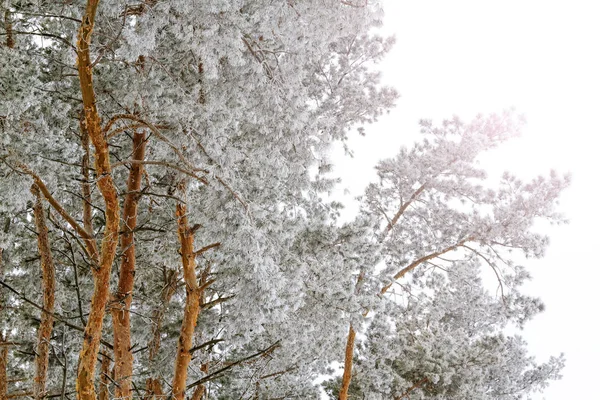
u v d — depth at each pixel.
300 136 10.52
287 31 9.62
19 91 8.69
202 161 10.11
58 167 9.80
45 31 11.12
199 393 14.46
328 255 12.55
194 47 9.03
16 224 12.24
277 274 10.24
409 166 16.88
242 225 9.98
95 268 9.17
